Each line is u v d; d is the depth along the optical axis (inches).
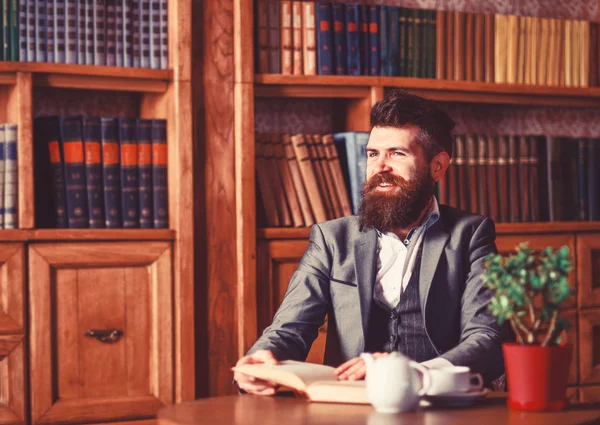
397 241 81.7
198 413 57.9
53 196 107.6
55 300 106.9
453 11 128.9
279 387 68.2
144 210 111.3
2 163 105.2
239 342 115.6
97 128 108.8
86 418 107.0
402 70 124.0
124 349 109.8
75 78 109.1
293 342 77.0
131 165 110.4
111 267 109.5
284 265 118.0
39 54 107.0
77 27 108.7
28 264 105.7
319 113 135.2
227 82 116.0
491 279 56.7
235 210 116.3
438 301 78.5
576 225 130.2
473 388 60.6
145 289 111.3
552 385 56.4
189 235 111.8
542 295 56.3
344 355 78.8
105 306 109.1
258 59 117.3
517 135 136.1
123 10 111.0
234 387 116.0
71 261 107.2
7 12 105.6
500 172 128.0
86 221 108.3
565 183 131.6
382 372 56.7
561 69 133.5
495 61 129.3
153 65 112.4
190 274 112.0
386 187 80.2
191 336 112.1
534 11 146.9
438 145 81.8
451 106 141.8
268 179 117.7
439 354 77.9
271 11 118.1
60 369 106.8
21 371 104.6
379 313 80.3
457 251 80.2
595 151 133.5
